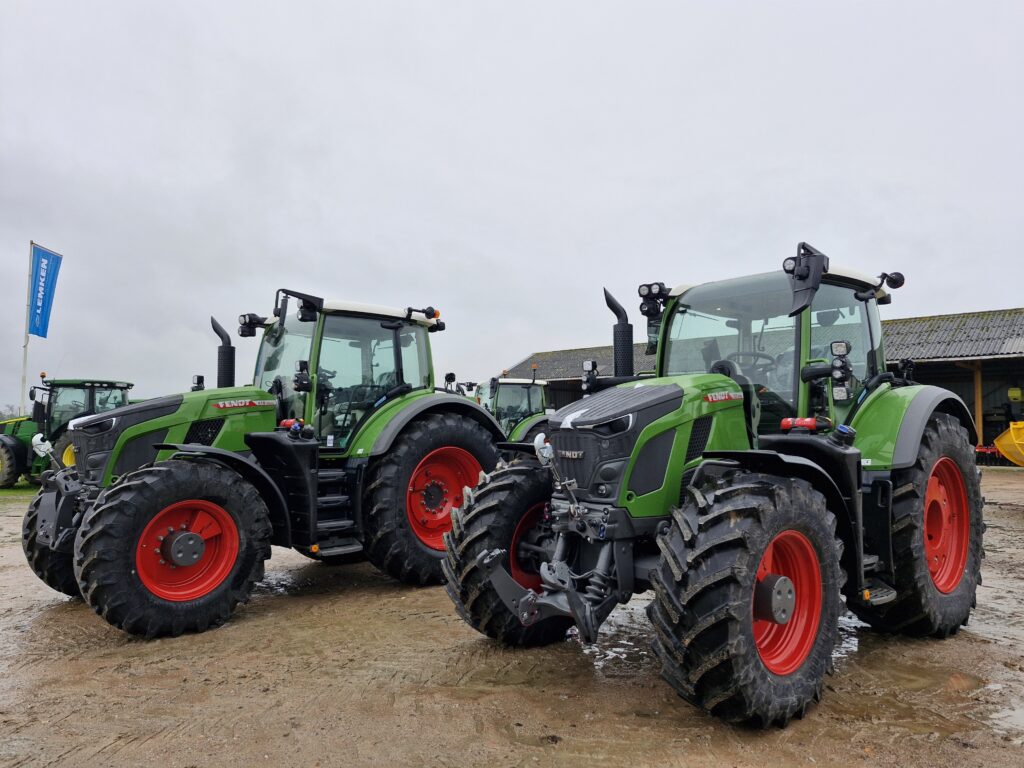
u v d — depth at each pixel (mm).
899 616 3992
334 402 5914
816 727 2885
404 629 4434
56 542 4801
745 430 3754
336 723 2998
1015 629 4254
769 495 2918
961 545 4352
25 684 3527
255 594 5477
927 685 3324
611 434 3311
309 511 5180
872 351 4484
